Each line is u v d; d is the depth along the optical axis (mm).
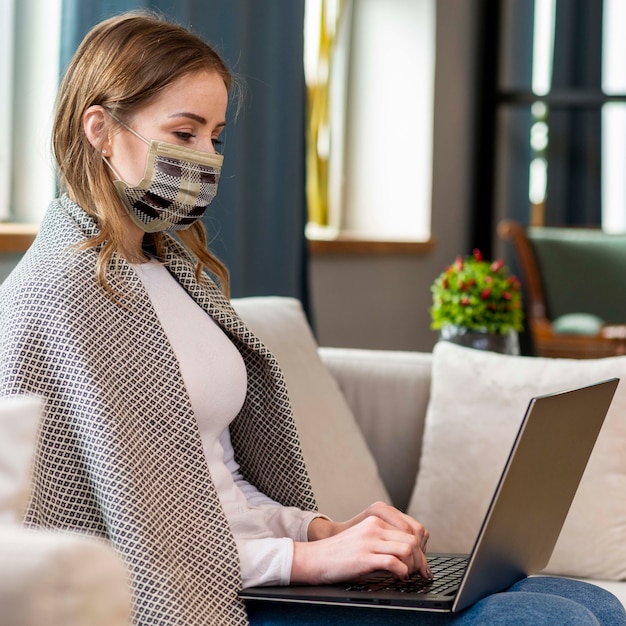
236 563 1498
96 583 725
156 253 1760
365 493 2270
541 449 1504
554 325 4914
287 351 2289
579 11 5852
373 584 1563
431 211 5434
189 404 1532
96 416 1405
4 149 3102
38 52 3133
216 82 1663
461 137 5727
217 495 1530
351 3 5223
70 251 1512
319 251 4539
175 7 3166
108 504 1396
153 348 1532
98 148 1610
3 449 913
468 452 2332
